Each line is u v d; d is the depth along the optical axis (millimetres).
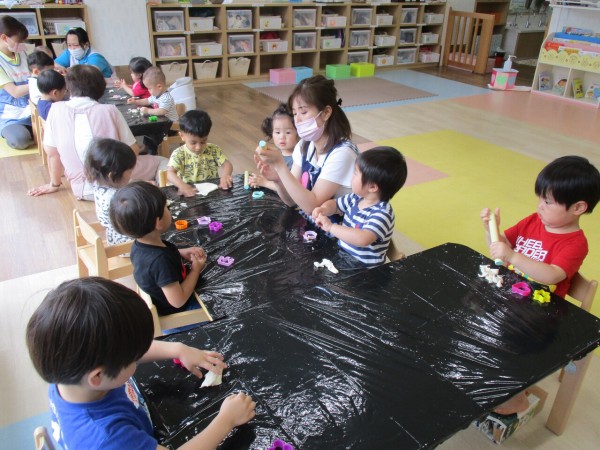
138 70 3928
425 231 2877
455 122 5043
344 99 5727
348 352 1064
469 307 1239
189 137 2367
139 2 5559
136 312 721
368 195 1602
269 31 6738
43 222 2820
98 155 1979
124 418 759
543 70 6457
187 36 6012
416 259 1467
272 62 7023
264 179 2119
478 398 954
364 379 990
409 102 5770
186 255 1528
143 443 740
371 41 7297
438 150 4211
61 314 669
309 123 1734
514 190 3465
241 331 1123
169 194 2016
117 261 2000
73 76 2754
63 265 2418
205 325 1146
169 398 938
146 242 1412
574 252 1424
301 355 1051
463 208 3174
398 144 4320
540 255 1525
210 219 1794
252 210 1884
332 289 1300
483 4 8359
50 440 893
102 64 4426
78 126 2791
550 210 1434
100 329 669
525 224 1613
